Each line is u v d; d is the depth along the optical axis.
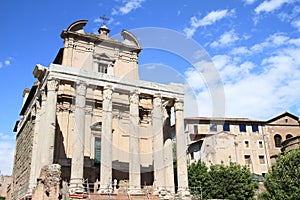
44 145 29.27
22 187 35.84
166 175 35.66
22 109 45.00
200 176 46.00
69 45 38.34
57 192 24.08
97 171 35.03
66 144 34.34
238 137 63.75
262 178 57.41
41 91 33.69
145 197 30.91
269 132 66.25
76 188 28.38
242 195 42.75
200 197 36.38
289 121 68.00
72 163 29.50
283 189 35.88
